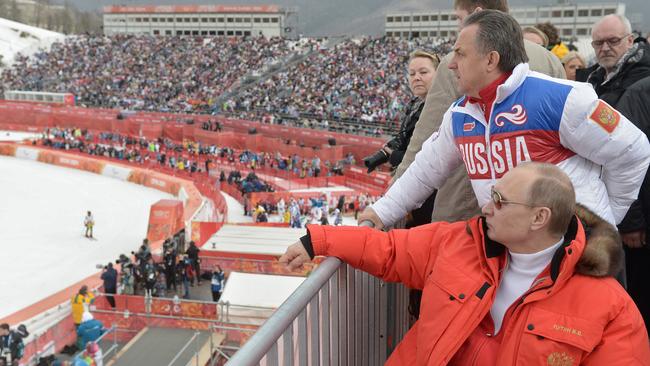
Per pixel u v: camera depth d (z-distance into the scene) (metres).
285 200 36.62
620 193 3.06
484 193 3.12
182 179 46.12
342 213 36.25
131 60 99.81
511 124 2.88
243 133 61.31
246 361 1.97
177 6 135.88
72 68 100.06
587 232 2.60
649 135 4.09
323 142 53.28
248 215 37.72
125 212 40.00
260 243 22.34
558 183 2.43
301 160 47.91
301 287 2.58
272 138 56.34
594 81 5.14
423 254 2.90
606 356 2.35
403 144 5.30
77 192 45.91
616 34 4.59
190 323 16.41
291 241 22.42
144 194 45.44
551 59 3.83
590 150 2.84
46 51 107.94
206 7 135.75
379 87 71.50
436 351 2.61
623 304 2.41
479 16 2.91
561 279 2.41
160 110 75.81
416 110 5.13
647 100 4.06
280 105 71.50
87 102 83.44
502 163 2.98
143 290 22.41
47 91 92.06
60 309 19.72
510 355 2.45
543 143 2.87
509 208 2.47
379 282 3.86
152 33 138.12
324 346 2.86
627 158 2.86
